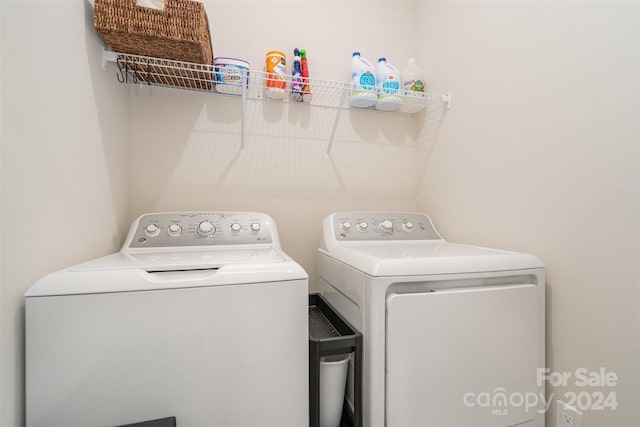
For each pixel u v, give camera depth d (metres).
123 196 1.46
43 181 0.80
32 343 0.71
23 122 0.72
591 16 1.02
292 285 0.89
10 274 0.68
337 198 1.92
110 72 1.28
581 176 1.05
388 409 0.95
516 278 1.13
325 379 1.07
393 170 2.04
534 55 1.21
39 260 0.78
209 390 0.82
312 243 1.87
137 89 1.59
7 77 0.67
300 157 1.85
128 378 0.76
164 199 1.63
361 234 1.54
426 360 0.97
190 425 0.80
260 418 0.86
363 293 1.02
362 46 1.97
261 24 1.78
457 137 1.67
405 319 0.95
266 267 0.90
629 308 0.92
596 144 1.00
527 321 1.09
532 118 1.22
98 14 1.06
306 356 0.91
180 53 1.25
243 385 0.84
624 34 0.93
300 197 1.85
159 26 1.12
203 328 0.82
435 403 0.98
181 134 1.66
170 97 1.65
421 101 1.89
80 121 1.01
